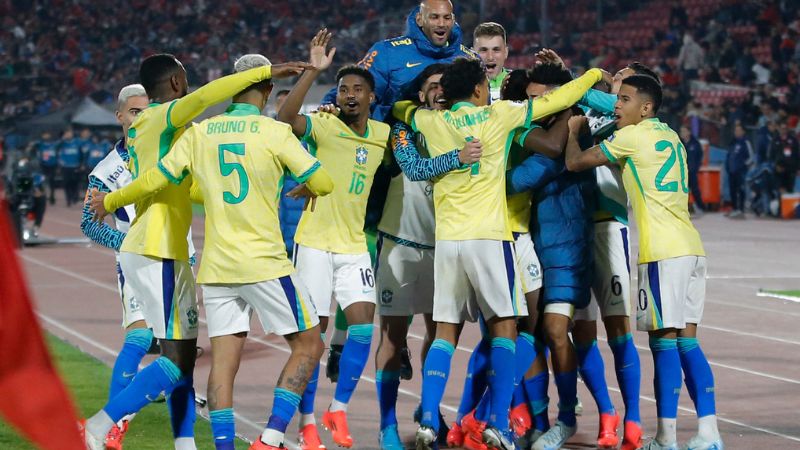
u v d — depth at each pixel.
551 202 10.96
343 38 71.69
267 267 9.47
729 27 61.47
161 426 12.10
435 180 10.64
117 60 79.44
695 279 10.76
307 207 11.10
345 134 10.84
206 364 16.19
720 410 12.91
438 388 10.47
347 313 11.08
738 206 45.28
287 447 11.27
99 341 18.69
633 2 68.00
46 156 58.19
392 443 11.05
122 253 9.92
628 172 10.72
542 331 11.25
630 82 10.81
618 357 11.29
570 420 11.14
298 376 9.58
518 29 66.06
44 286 26.52
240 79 9.59
